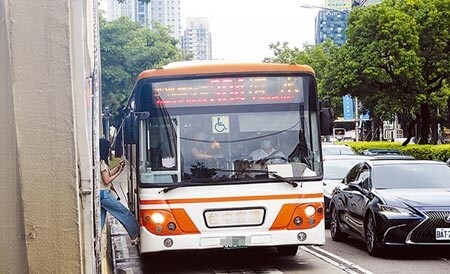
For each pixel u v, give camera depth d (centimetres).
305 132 997
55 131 279
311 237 978
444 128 6788
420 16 3541
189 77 984
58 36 278
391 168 1277
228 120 987
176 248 953
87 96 336
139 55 4044
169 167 967
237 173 975
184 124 980
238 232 964
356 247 1306
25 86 276
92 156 358
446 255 1173
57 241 282
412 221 1096
